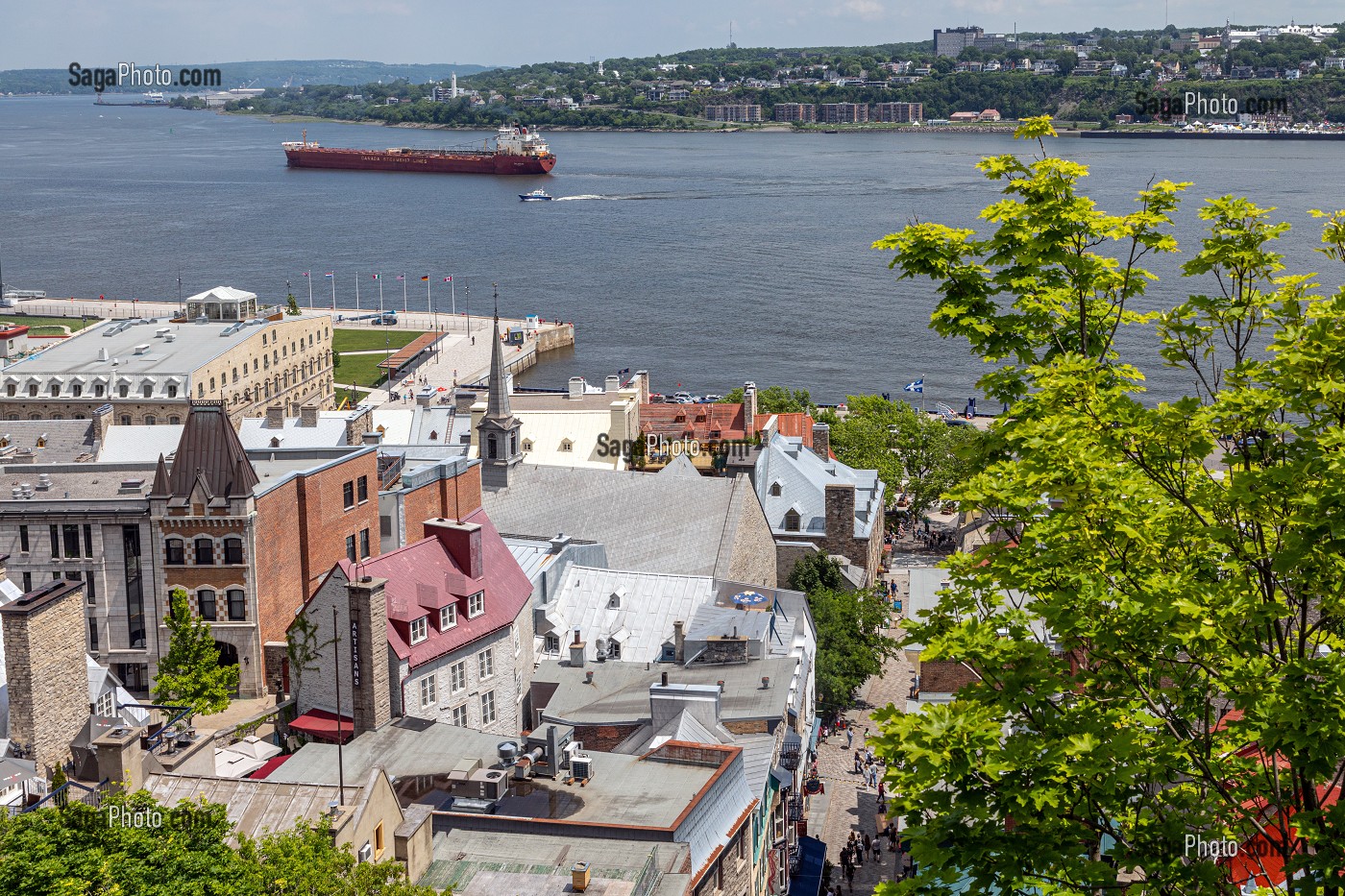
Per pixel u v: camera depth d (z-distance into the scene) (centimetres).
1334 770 3831
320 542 11388
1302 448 4112
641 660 11100
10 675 6969
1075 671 4159
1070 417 4247
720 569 12850
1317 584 3881
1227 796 3850
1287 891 3681
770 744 9031
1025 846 3781
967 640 4084
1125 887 3875
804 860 9669
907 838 3919
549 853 6556
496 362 14225
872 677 14038
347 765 7800
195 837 5228
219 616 10662
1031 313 5016
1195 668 4228
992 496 4244
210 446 10644
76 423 16400
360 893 5341
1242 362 4500
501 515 13900
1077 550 4119
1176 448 4206
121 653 10794
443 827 6806
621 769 7544
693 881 6594
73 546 10769
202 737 7244
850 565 15738
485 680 9675
